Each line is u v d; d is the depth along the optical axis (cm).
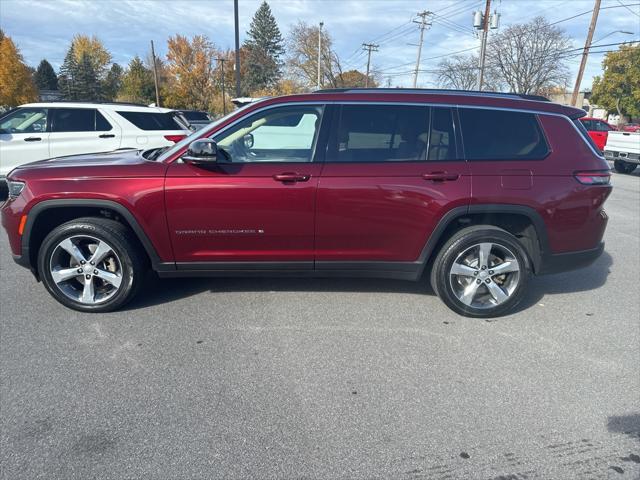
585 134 377
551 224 362
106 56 7606
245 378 288
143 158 379
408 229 358
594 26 2656
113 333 341
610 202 948
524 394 275
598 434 242
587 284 463
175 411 255
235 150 356
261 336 341
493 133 362
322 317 374
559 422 251
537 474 215
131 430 240
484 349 328
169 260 363
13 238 356
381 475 214
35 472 211
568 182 360
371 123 356
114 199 342
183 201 345
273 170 345
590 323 373
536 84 4334
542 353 324
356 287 436
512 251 366
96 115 794
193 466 217
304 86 5675
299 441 234
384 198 349
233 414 254
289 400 266
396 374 294
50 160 393
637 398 273
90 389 273
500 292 373
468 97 366
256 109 357
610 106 4106
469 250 367
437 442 235
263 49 7981
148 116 831
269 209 348
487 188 351
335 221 353
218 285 436
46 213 362
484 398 271
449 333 351
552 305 409
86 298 369
